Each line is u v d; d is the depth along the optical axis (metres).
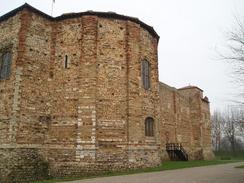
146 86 21.33
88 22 19.16
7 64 18.50
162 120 30.73
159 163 21.27
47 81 18.97
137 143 19.22
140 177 15.03
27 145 17.06
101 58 19.06
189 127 39.09
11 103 17.20
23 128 17.02
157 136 21.48
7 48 18.64
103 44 19.33
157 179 14.17
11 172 16.06
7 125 17.05
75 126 17.95
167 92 33.09
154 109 21.59
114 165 17.91
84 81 18.34
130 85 19.52
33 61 18.25
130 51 20.00
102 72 18.88
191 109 40.56
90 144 17.45
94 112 17.88
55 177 17.52
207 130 42.91
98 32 19.39
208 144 42.56
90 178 14.93
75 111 18.19
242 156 58.38
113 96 18.86
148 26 21.92
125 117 19.00
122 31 20.09
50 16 19.77
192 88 41.03
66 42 19.39
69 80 18.73
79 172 17.19
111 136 18.28
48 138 18.30
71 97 18.45
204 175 16.53
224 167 23.33
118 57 19.55
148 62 21.86
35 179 17.02
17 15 18.64
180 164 25.38
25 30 18.09
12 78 17.62
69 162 17.53
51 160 17.94
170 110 33.31
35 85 18.12
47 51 19.30
